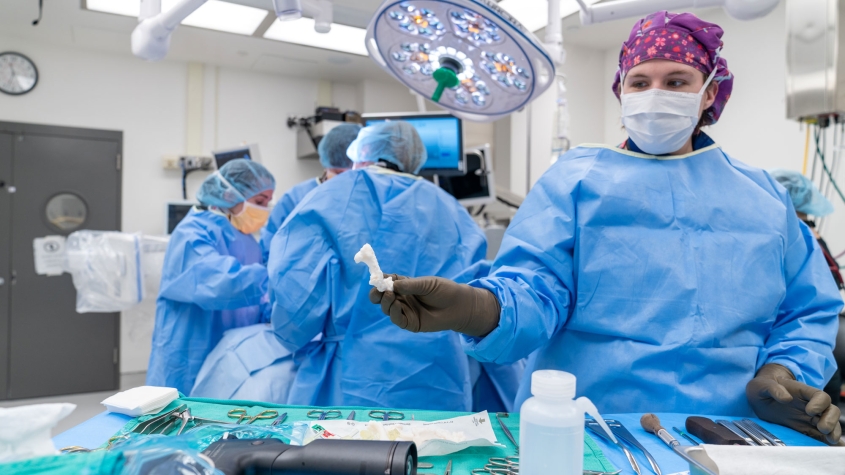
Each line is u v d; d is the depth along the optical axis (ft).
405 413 2.99
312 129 14.69
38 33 12.60
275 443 2.14
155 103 14.30
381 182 4.93
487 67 3.46
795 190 6.82
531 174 12.20
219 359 5.73
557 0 4.11
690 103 3.29
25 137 13.01
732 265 3.26
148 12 3.86
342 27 9.99
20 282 13.01
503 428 2.76
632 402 3.15
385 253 4.68
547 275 3.34
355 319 4.71
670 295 3.20
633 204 3.35
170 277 6.38
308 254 4.68
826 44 6.98
